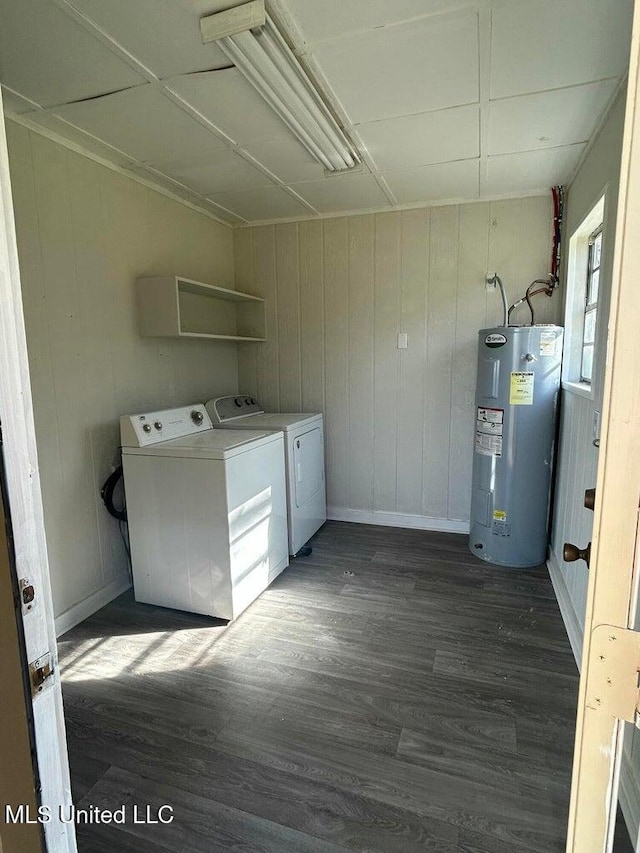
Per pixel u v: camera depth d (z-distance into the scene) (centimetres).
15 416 60
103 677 205
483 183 301
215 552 244
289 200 331
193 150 249
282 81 182
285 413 388
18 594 59
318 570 303
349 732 173
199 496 243
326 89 193
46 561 64
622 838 113
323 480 374
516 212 321
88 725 178
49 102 201
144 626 245
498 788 149
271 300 389
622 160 54
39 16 150
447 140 240
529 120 219
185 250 332
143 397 295
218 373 377
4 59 172
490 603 260
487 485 308
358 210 353
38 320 225
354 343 371
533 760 159
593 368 214
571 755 161
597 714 64
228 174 283
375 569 304
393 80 187
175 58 172
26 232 218
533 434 292
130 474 256
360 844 134
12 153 211
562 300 310
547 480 299
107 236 264
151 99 200
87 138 235
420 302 350
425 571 300
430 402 358
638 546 59
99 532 264
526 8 149
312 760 161
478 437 314
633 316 56
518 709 182
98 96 197
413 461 369
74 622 247
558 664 208
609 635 61
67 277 240
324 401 386
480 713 180
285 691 195
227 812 144
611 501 59
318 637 232
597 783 65
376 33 160
